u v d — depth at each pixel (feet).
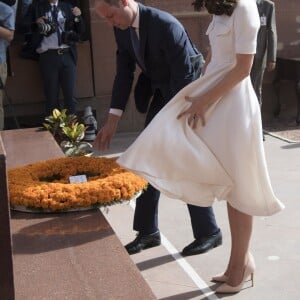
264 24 23.65
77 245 8.09
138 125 25.95
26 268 7.48
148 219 12.91
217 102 9.70
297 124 26.50
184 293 11.11
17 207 9.30
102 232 8.49
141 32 11.21
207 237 12.85
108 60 25.29
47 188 9.40
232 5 9.33
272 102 27.66
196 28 25.49
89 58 25.22
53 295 6.82
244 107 9.60
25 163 12.36
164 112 9.64
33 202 9.10
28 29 23.16
